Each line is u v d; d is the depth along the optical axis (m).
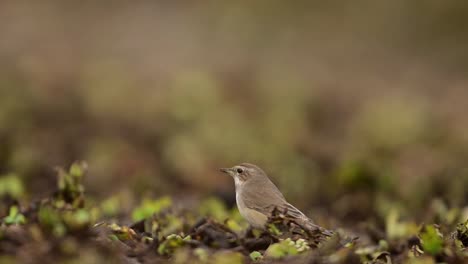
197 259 7.96
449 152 20.42
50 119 19.03
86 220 7.97
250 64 26.17
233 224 9.70
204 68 24.77
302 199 15.78
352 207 14.28
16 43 24.41
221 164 17.89
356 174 15.20
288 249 8.30
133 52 25.70
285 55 28.78
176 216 10.56
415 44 32.75
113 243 8.11
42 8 28.39
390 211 13.02
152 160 17.88
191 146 17.66
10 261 7.22
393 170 16.91
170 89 21.53
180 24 29.19
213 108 20.22
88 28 27.41
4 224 8.82
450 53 32.25
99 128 18.97
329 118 22.98
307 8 32.25
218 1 30.89
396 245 9.59
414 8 33.75
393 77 29.12
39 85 20.58
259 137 19.72
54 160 16.66
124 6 30.12
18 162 15.90
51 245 7.58
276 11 31.19
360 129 21.20
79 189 9.81
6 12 27.42
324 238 8.83
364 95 25.50
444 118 24.42
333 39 31.44
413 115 22.30
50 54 23.62
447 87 28.78
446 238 9.38
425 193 15.27
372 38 32.34
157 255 8.22
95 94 20.05
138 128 19.28
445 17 33.59
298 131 20.50
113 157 17.19
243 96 22.78
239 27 29.41
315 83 25.92
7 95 18.86
